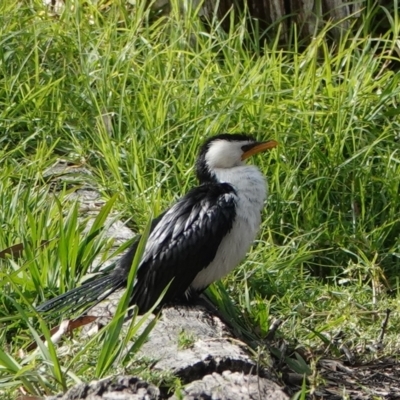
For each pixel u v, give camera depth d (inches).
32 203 412.2
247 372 305.9
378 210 459.5
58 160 477.1
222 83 493.0
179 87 494.3
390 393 342.6
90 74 515.5
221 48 513.3
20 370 286.7
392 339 381.1
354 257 439.5
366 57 509.7
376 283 419.5
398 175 458.3
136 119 487.2
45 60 534.0
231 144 376.2
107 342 294.4
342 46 509.7
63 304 342.3
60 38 542.6
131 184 453.7
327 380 347.3
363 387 344.2
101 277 358.0
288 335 376.2
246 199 366.0
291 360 345.7
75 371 303.1
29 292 354.9
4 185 425.1
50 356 291.0
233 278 407.5
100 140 477.7
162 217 366.0
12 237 386.3
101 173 457.1
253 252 421.7
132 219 434.0
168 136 474.9
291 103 477.7
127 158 465.7
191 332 331.9
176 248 352.5
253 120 471.5
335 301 408.5
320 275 436.5
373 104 484.7
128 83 516.1
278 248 424.2
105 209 378.9
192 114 478.0
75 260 365.4
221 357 305.9
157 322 338.3
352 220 452.1
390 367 363.3
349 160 453.1
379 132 477.7
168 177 456.8
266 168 456.4
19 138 500.4
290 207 446.3
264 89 484.1
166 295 354.3
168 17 537.0
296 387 336.8
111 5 573.9
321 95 486.0
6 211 402.9
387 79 503.8
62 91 510.3
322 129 474.3
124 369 295.7
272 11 549.6
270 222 439.8
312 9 547.8
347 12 546.3
